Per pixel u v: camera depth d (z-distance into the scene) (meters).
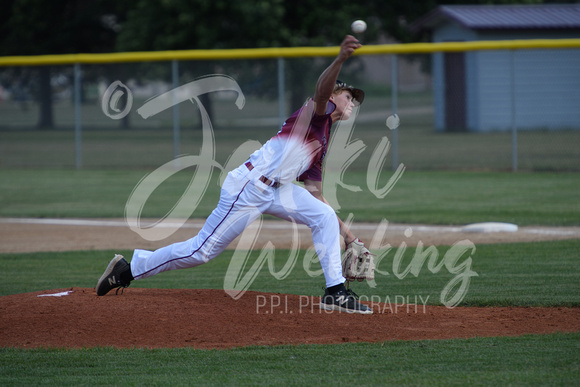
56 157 66.75
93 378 13.18
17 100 71.44
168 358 14.33
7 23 100.88
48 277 23.89
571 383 12.47
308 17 84.06
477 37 82.69
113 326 16.22
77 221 37.25
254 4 79.50
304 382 12.83
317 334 16.08
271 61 63.03
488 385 12.47
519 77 79.31
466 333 16.19
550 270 23.28
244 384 12.78
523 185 47.12
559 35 84.31
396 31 93.50
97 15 101.81
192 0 79.00
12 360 14.19
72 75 69.56
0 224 36.56
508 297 19.61
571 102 78.81
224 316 17.17
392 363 13.90
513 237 29.92
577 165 55.62
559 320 17.23
